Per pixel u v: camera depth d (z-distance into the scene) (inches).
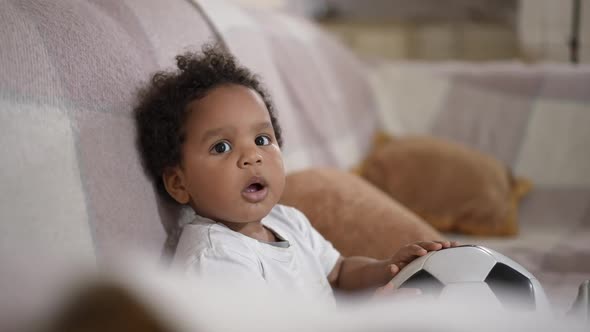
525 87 81.4
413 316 17.4
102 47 32.0
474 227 66.4
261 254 31.4
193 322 15.5
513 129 80.3
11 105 24.3
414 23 123.0
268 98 36.7
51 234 23.8
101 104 30.2
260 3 90.6
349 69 84.4
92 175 27.6
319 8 121.6
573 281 51.2
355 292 35.2
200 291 17.5
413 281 28.6
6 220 22.0
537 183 76.1
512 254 59.4
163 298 15.8
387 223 42.7
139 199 31.1
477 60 121.6
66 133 26.9
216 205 30.5
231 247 29.7
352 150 74.8
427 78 87.1
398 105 86.8
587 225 71.9
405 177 68.9
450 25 121.4
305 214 43.8
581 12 88.7
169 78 33.4
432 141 72.9
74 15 31.6
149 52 36.8
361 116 82.1
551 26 91.9
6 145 23.2
